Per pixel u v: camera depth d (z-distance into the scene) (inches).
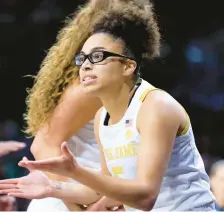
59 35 225.5
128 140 178.4
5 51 644.7
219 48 672.4
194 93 666.8
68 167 153.5
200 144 595.2
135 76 181.9
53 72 212.2
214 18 662.5
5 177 445.1
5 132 615.2
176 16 652.7
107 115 189.0
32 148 213.2
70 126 209.0
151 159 165.8
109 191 158.2
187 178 186.4
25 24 641.0
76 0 635.5
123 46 174.7
